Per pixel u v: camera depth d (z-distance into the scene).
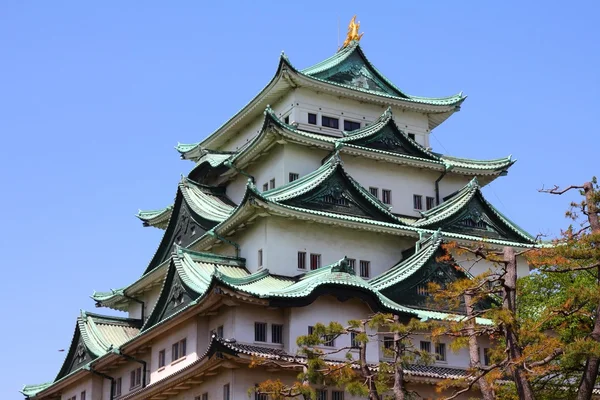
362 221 59.53
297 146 64.38
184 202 68.00
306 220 58.44
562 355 33.84
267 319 50.94
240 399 48.12
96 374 67.19
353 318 51.94
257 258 58.25
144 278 70.19
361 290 51.53
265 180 65.81
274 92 68.44
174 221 69.50
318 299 51.41
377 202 61.50
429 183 68.62
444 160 69.81
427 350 53.66
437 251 56.66
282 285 54.75
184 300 56.28
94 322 70.94
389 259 61.53
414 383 51.72
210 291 49.34
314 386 48.62
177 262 57.84
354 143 65.06
